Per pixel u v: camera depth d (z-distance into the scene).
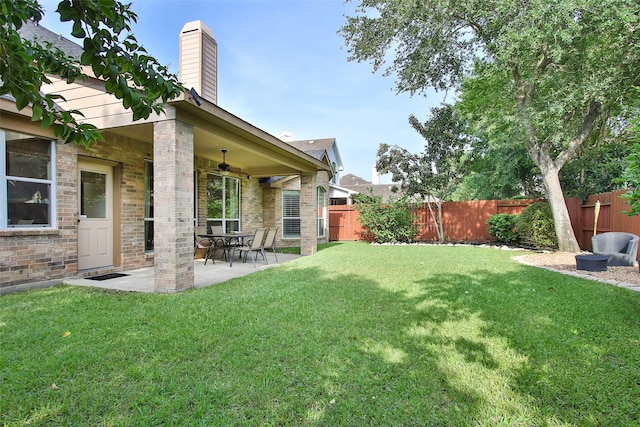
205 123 5.55
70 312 3.86
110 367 2.55
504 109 10.98
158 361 2.65
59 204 5.55
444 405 2.13
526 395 2.23
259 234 8.19
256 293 4.84
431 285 5.43
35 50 1.77
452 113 13.60
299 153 8.62
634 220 7.54
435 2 7.69
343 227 16.67
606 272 6.48
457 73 9.63
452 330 3.36
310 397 2.20
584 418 2.00
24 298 4.49
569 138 9.31
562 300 4.43
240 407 2.09
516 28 7.39
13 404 2.07
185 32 7.23
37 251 5.23
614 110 9.00
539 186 17.59
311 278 6.04
